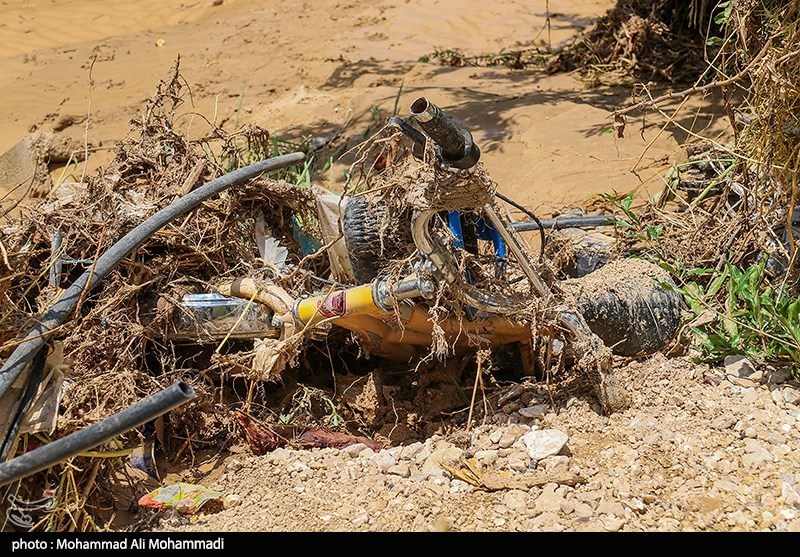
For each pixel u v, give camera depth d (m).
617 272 5.41
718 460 4.41
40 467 3.48
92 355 4.88
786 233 5.61
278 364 4.94
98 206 5.42
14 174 8.52
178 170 5.78
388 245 5.09
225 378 5.19
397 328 5.08
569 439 4.67
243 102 10.47
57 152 8.82
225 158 6.53
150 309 5.12
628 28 10.25
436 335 4.67
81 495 4.30
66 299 4.69
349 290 4.91
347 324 5.04
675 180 6.48
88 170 8.76
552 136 8.45
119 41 13.61
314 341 5.43
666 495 4.25
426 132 4.06
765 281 5.47
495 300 4.81
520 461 4.48
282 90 10.80
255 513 4.35
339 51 12.28
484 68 11.11
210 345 5.39
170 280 5.23
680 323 5.32
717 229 5.86
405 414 5.20
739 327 5.17
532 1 13.97
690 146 7.17
